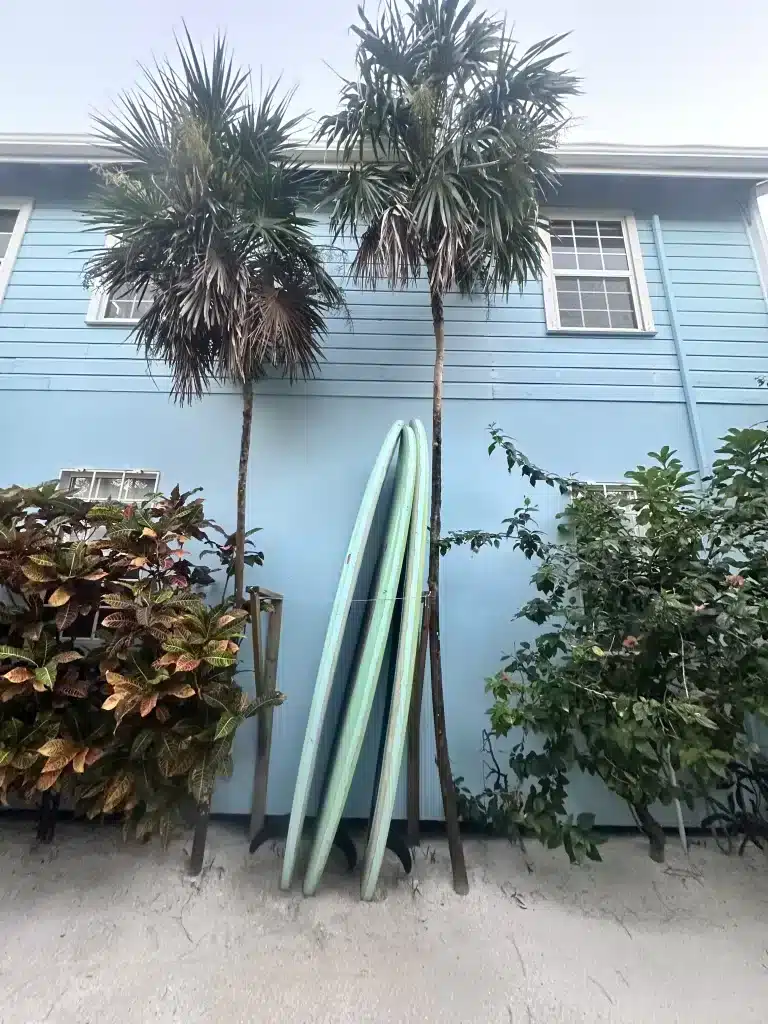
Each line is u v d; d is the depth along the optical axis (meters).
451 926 2.34
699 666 2.62
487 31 2.97
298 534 3.77
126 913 2.39
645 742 2.37
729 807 3.07
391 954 2.16
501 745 3.36
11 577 2.81
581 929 2.35
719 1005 1.95
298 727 3.42
